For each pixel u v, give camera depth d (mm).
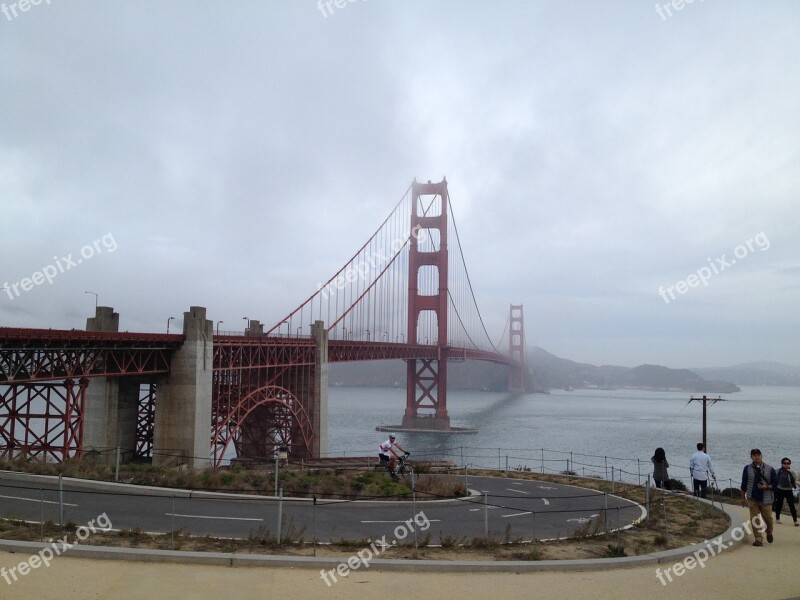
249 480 23578
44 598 9664
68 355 33875
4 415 33062
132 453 42469
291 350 63344
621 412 189875
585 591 10938
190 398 42625
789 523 18250
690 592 10914
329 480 24453
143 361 40688
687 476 66562
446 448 94188
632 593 10836
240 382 51188
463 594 10609
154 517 16719
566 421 151375
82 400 34531
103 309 41031
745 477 15320
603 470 68125
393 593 10555
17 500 18359
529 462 75188
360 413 179375
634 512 20344
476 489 27125
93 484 21484
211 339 45312
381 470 28688
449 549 13945
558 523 18469
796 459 87250
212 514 17531
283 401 61344
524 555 13422
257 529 15562
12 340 29578
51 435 78812
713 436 118625
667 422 152125
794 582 11562
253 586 10617
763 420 163250
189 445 42188
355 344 83188
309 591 10477
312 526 16578
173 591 10195
